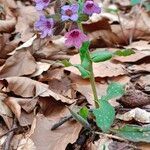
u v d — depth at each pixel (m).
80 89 0.30
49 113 0.28
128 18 0.47
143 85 0.32
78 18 0.24
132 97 0.29
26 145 0.26
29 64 0.32
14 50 0.35
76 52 0.37
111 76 0.32
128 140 0.25
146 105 0.29
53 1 0.24
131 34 0.41
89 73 0.26
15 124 0.27
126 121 0.27
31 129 0.27
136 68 0.34
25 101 0.29
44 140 0.26
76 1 0.25
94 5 0.24
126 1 0.53
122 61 0.35
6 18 0.41
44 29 0.24
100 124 0.25
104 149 0.25
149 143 0.25
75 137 0.26
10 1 0.43
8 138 0.26
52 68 0.33
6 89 0.30
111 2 0.53
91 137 0.26
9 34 0.37
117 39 0.40
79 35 0.24
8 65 0.32
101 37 0.39
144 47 0.38
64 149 0.25
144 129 0.26
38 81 0.31
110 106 0.26
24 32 0.39
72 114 0.25
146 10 0.48
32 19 0.42
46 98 0.29
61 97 0.29
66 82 0.32
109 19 0.42
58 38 0.37
